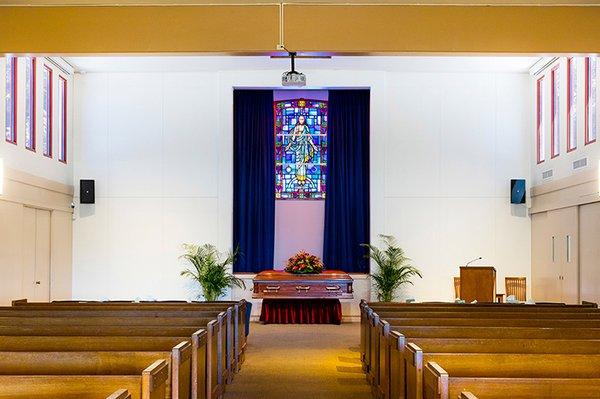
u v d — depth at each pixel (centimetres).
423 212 1375
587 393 317
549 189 1272
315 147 1449
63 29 793
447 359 386
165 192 1373
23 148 1123
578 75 1145
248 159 1427
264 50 793
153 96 1388
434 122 1385
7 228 1051
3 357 388
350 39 791
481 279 1074
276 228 1448
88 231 1367
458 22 789
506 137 1388
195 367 475
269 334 1130
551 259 1270
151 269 1361
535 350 457
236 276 1348
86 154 1378
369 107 1418
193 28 796
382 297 1331
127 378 325
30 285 1162
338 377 764
